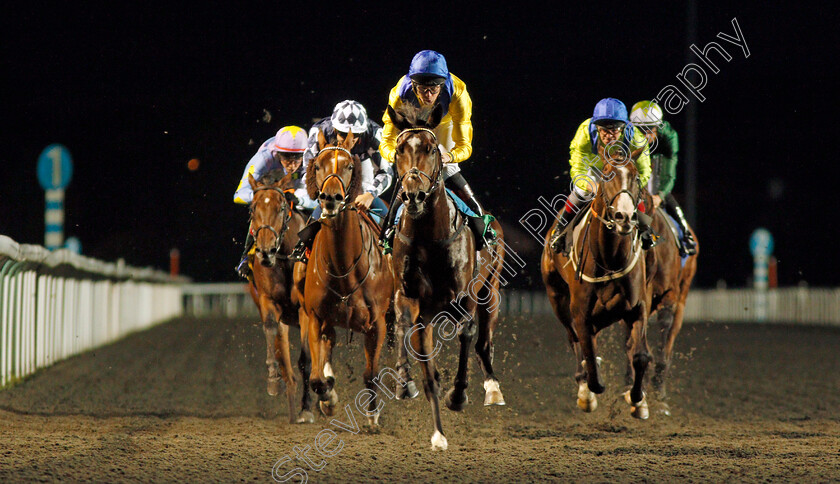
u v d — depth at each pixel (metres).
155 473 5.18
